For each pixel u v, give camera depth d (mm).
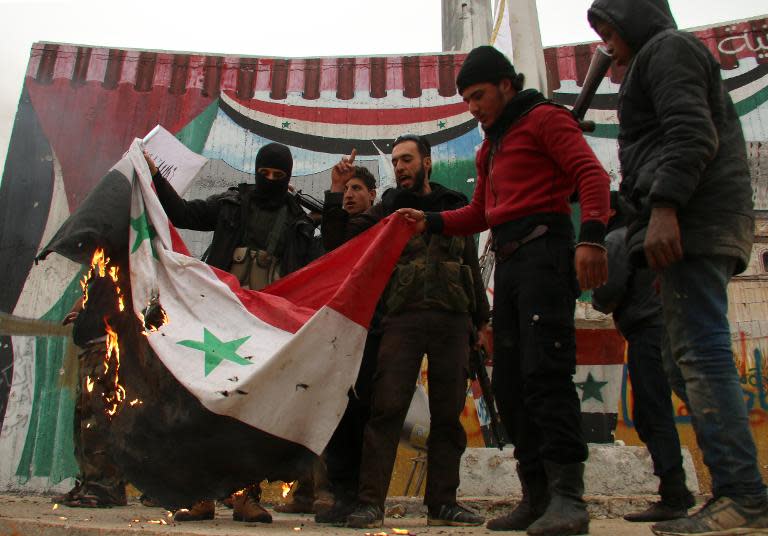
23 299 5910
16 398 5633
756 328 5625
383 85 6902
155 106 6672
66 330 5812
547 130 2186
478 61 2359
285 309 2793
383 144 6680
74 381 5672
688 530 1587
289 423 2350
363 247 2900
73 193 6305
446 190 2977
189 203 3406
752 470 1639
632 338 3020
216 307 2762
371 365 2912
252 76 6879
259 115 6730
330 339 2426
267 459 2361
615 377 5633
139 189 3117
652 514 2785
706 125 1722
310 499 3656
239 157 6574
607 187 2053
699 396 1710
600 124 6570
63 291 5918
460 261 2803
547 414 2020
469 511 2672
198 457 2367
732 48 6652
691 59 1813
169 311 2707
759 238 5910
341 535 1985
